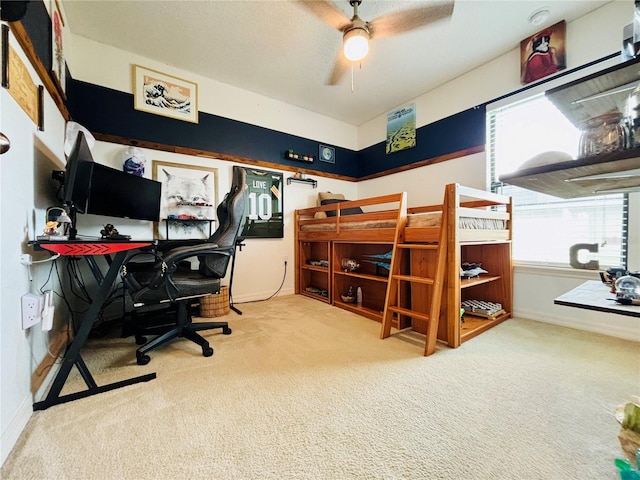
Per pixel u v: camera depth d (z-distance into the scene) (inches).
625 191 42.4
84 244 49.3
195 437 42.7
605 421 46.1
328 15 86.6
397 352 73.7
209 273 75.1
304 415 47.9
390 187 159.9
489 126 116.2
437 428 44.6
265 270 141.6
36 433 43.3
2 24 42.9
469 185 122.8
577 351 73.7
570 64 92.6
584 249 89.9
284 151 148.9
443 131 132.3
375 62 113.7
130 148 102.5
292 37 98.7
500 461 38.0
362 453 39.6
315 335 86.4
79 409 49.3
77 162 56.6
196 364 66.7
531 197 104.7
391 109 157.6
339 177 171.8
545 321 98.7
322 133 164.6
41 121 59.7
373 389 55.9
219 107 128.0
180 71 117.7
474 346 77.5
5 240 41.9
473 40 101.4
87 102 98.7
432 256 83.6
